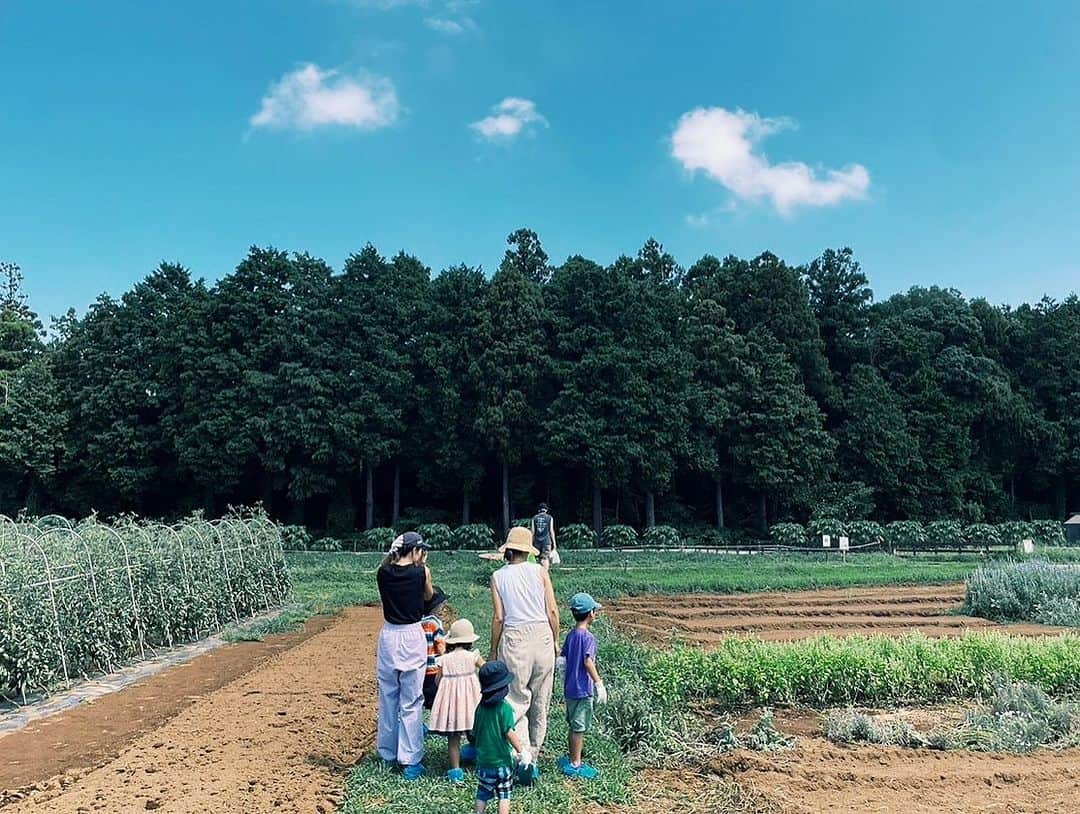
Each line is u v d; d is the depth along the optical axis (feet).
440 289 154.92
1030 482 181.98
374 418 142.82
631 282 151.33
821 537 125.70
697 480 164.35
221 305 146.41
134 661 40.70
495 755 18.22
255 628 51.11
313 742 24.63
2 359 168.55
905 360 178.91
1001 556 109.50
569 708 22.36
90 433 148.05
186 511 146.92
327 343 146.30
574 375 142.41
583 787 21.40
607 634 43.19
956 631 52.85
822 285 192.75
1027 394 181.68
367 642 45.24
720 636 49.83
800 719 29.99
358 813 18.93
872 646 34.30
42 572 34.32
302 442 138.51
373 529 130.21
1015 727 27.66
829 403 168.25
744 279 172.55
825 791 22.13
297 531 122.31
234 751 23.54
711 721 29.66
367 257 155.33
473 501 152.05
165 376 149.59
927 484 161.17
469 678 21.89
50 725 28.60
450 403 141.90
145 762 22.54
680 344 157.89
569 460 139.13
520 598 21.61
